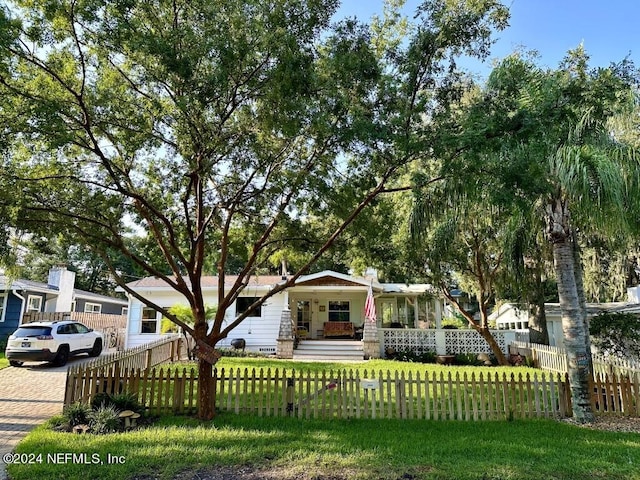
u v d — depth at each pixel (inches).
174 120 298.4
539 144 275.6
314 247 396.8
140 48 243.6
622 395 354.6
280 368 564.7
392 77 288.8
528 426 321.7
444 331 786.8
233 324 341.1
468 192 309.9
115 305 1450.5
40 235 324.8
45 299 983.0
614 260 713.6
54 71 278.8
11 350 587.2
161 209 375.2
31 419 331.9
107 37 251.1
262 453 252.7
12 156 291.3
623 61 328.5
